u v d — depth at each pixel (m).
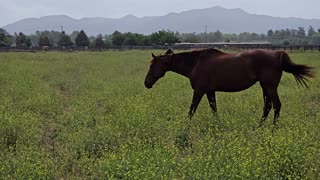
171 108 10.73
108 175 5.91
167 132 8.55
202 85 10.10
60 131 9.70
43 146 8.43
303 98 13.58
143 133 8.45
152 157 6.43
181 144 8.21
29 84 16.19
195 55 10.34
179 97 13.31
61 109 11.94
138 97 12.35
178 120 9.17
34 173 6.05
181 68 10.60
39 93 13.73
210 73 9.96
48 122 10.47
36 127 9.36
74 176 6.61
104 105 12.56
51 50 54.47
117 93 14.31
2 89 15.00
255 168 5.96
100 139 8.15
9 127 8.62
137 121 8.98
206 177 5.71
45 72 22.84
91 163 6.78
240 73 9.68
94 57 38.91
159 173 5.88
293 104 11.57
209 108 10.80
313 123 9.13
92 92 15.09
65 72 23.91
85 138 8.10
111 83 17.42
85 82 18.14
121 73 23.05
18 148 7.65
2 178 6.11
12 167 6.48
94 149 7.84
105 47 57.78
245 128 8.82
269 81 9.57
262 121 9.41
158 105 11.15
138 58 37.16
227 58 9.85
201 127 9.14
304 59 31.08
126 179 5.88
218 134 8.05
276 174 6.11
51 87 17.12
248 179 5.65
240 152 6.59
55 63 30.64
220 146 7.21
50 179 6.44
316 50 47.97
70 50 54.84
